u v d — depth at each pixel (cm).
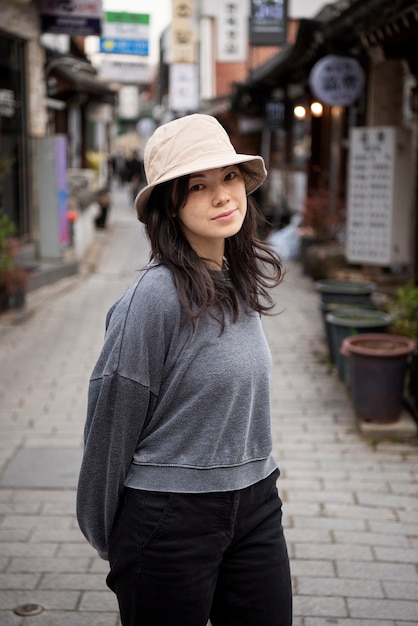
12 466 495
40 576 362
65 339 860
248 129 2184
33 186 1269
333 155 1517
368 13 849
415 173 1068
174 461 198
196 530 198
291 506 439
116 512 205
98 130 2964
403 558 379
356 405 561
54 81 1450
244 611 209
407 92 1129
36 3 1228
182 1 2112
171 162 201
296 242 1489
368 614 331
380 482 475
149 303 196
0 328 905
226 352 199
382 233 1078
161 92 3266
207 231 202
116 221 2289
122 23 2069
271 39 1453
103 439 202
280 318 957
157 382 198
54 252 1284
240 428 202
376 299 996
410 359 609
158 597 199
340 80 1056
